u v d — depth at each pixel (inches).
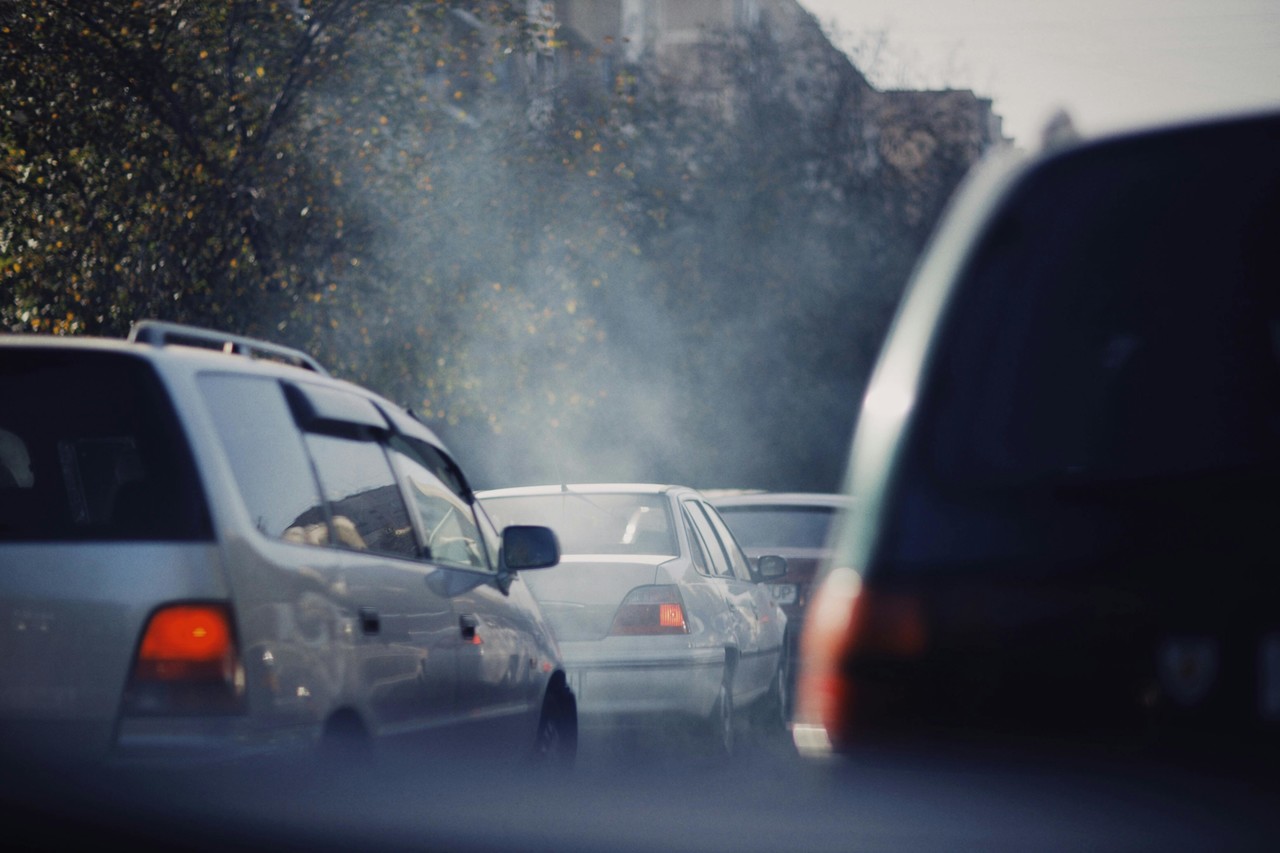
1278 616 163.0
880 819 173.0
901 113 2615.7
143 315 1199.6
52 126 1238.3
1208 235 194.4
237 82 1309.1
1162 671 165.2
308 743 306.5
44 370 311.3
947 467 182.4
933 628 173.5
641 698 627.5
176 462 302.4
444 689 384.5
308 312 1279.5
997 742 169.3
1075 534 172.4
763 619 765.3
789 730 816.9
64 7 1242.6
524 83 1616.6
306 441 356.8
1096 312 192.9
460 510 458.0
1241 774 160.9
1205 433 183.9
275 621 304.8
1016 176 202.5
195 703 288.5
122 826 284.2
